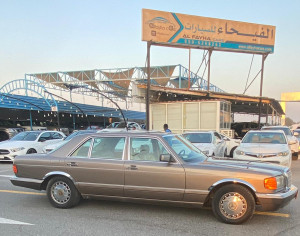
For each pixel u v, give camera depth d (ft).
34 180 16.96
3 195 20.07
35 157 17.24
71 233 12.98
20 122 159.43
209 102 59.52
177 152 15.29
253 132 33.94
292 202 17.80
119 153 15.87
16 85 129.18
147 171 14.85
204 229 13.37
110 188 15.56
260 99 72.18
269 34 75.41
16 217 15.24
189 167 14.35
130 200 15.51
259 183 13.38
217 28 71.05
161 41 65.62
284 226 13.74
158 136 15.65
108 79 118.42
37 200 18.70
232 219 13.83
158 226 13.79
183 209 16.43
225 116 63.52
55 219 14.87
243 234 12.75
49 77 133.08
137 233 12.95
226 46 71.72
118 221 14.52
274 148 28.09
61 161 16.49
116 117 185.47
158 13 65.51
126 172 15.21
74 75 127.44
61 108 130.93
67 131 122.21
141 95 62.95
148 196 15.01
